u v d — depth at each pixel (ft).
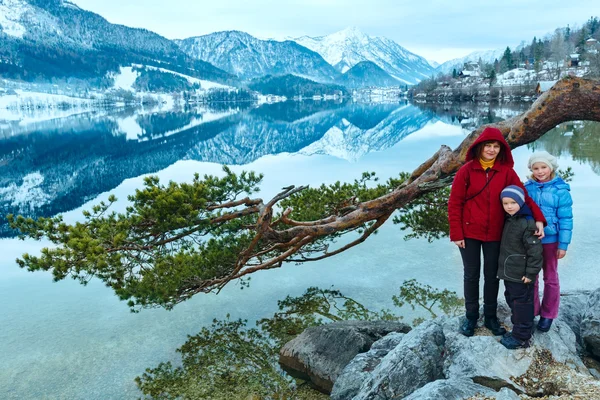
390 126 297.33
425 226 39.73
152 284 26.09
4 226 87.40
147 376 27.76
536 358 15.75
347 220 25.02
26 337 33.83
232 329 33.65
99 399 25.53
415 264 45.68
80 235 25.07
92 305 40.01
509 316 18.53
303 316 35.22
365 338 25.76
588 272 38.55
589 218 56.29
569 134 159.02
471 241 16.25
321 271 45.01
